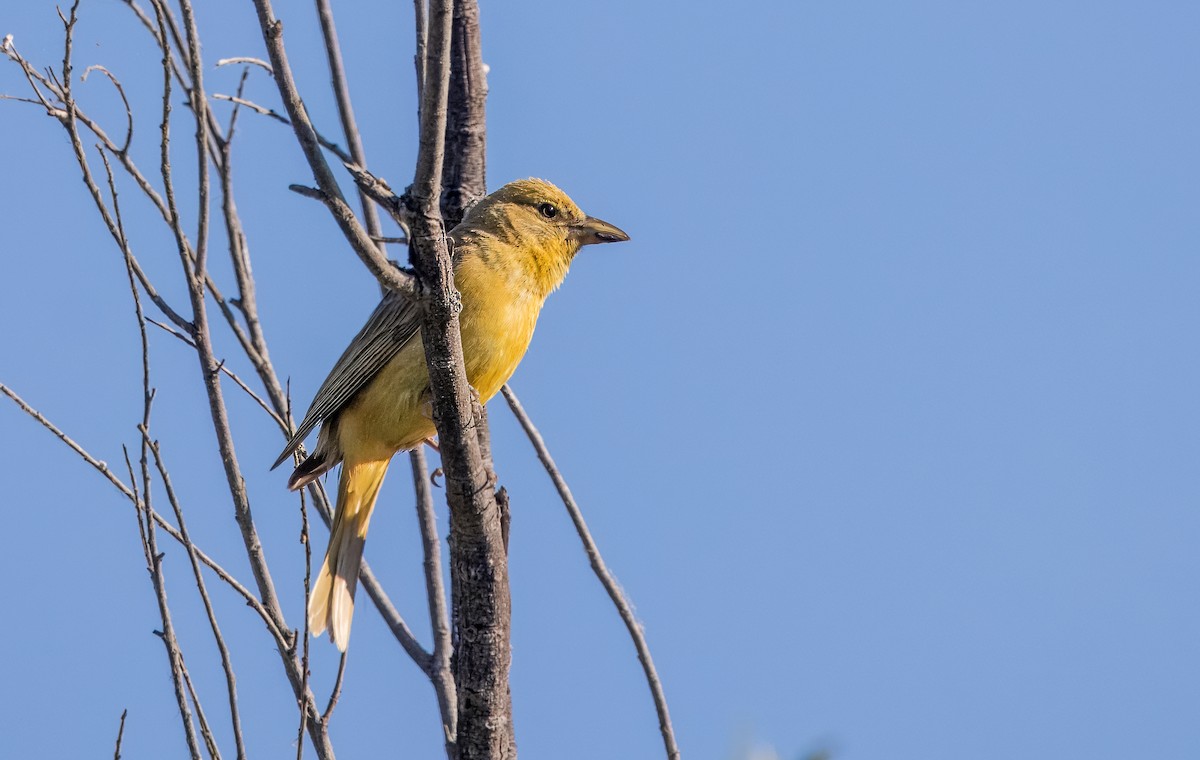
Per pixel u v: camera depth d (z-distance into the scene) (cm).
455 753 1033
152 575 873
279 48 788
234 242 1091
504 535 995
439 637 1105
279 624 975
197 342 993
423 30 1121
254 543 988
